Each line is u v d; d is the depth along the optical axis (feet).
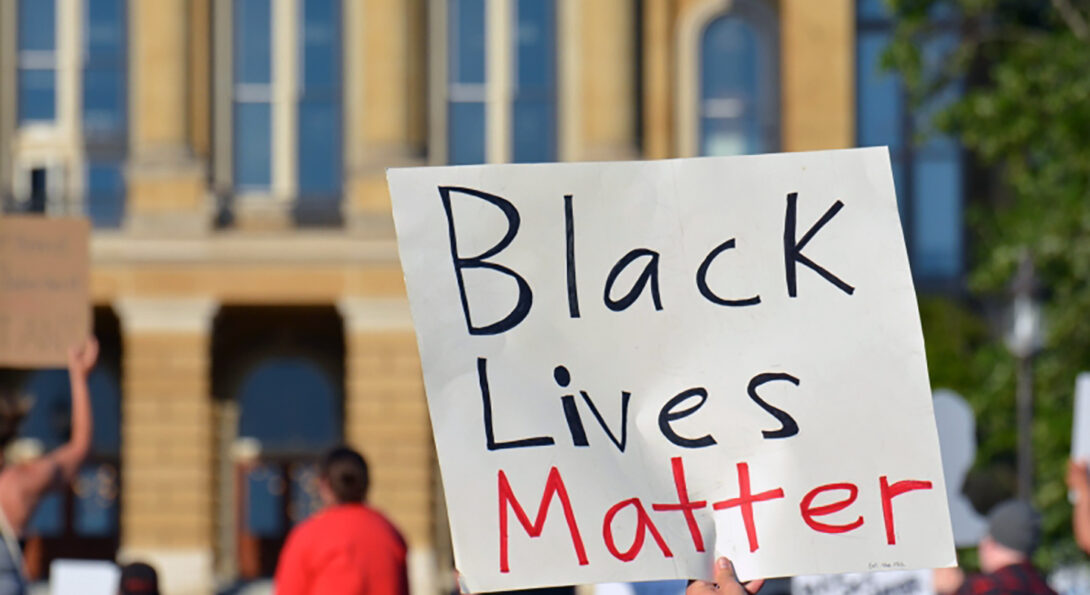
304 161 121.08
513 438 16.90
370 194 118.93
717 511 16.94
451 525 16.80
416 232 17.07
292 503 127.24
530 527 16.80
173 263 118.42
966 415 35.50
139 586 35.09
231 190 120.78
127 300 118.52
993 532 25.44
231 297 118.73
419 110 119.65
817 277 17.17
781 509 16.94
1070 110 82.07
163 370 119.24
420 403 118.93
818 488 16.96
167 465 119.55
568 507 16.84
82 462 25.57
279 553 126.82
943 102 118.42
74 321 28.86
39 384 127.24
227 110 120.47
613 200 17.20
